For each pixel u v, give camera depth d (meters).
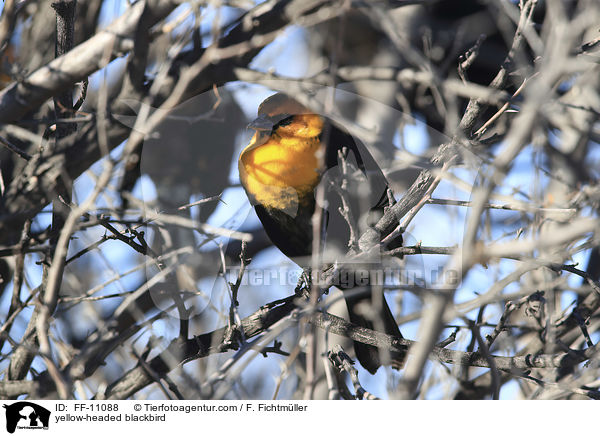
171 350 6.38
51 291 5.12
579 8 5.93
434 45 10.68
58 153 5.84
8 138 7.41
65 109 6.13
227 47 5.65
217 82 5.69
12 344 6.38
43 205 6.04
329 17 5.41
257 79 5.55
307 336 5.02
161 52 6.53
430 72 5.35
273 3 5.60
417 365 4.68
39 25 8.11
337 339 9.27
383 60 10.61
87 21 8.05
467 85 5.80
